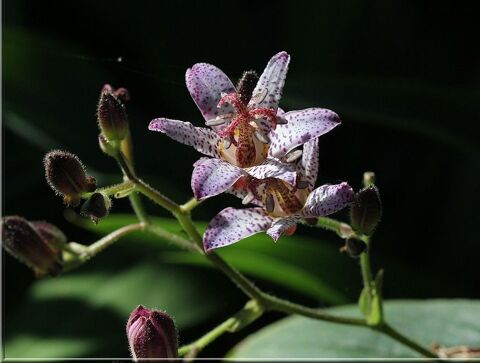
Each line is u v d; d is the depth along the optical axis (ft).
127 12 2.01
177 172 1.87
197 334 1.85
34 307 1.85
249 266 1.78
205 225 1.75
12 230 1.58
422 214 1.92
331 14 1.99
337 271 1.78
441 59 2.06
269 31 2.06
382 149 1.98
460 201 1.90
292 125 1.54
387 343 1.74
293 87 1.83
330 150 1.98
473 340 1.73
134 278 1.86
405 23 2.04
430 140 1.97
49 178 1.56
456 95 1.81
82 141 1.86
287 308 1.63
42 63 1.90
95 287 1.86
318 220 1.60
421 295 1.83
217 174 1.51
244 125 1.55
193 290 1.84
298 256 1.77
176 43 2.00
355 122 1.98
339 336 1.74
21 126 1.86
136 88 1.97
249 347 1.75
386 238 1.91
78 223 1.77
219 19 2.01
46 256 1.59
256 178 1.55
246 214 1.54
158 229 1.63
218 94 1.57
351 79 1.83
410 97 1.81
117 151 1.58
